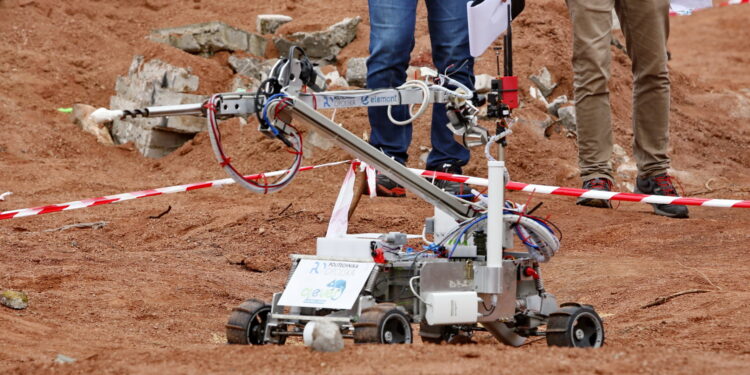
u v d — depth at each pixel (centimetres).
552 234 2059
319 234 4188
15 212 3200
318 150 5706
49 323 2389
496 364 1557
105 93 6912
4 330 2191
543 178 5503
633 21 4525
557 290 3045
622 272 3198
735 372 1524
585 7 4544
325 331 1686
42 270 3102
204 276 3253
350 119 5759
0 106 6450
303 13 7969
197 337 2381
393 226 4266
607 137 4694
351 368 1545
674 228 4109
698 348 1998
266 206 4759
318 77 2027
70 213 4575
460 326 2103
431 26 3541
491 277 1919
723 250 3625
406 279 1897
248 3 8388
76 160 6056
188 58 6438
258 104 1886
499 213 1931
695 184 6109
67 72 7012
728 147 7081
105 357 1728
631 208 4947
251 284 3228
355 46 6969
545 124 6047
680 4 4481
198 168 5872
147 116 1873
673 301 2667
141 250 3912
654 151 4641
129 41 7769
